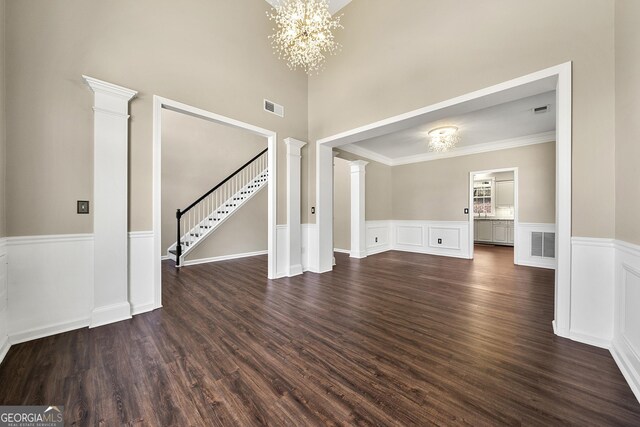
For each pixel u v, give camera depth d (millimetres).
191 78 3096
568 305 2096
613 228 1888
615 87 1865
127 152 2539
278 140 4109
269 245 4051
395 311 2715
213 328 2311
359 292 3367
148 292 2719
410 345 2014
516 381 1571
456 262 5430
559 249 2129
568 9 2076
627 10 1696
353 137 3996
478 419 1281
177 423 1262
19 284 2031
